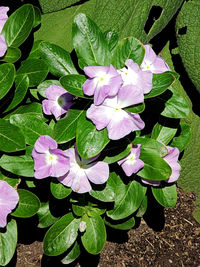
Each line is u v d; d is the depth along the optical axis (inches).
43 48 12.1
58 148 11.5
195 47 14.6
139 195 12.6
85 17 11.4
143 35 14.1
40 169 11.0
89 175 11.2
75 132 10.7
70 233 12.7
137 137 12.1
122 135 10.3
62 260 14.1
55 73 12.3
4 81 11.6
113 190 11.8
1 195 11.2
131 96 10.1
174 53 16.4
